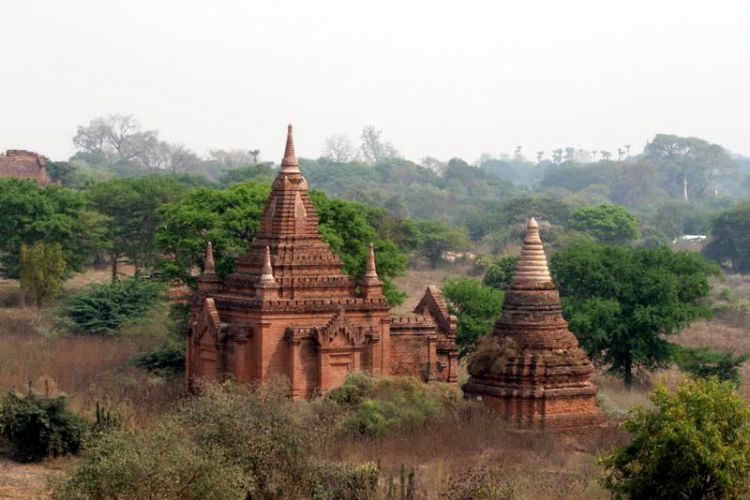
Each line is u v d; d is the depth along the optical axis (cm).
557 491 4712
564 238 17375
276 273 6706
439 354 7125
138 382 7275
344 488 4678
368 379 6325
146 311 9656
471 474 4897
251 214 8475
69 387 7119
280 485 4612
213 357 6681
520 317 6216
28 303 11288
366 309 6725
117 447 4247
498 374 6172
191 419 4772
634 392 7912
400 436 5759
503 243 18425
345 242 8938
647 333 8694
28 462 5609
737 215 18012
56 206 12344
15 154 17838
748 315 12406
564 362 6162
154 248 13050
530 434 5934
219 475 4212
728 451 4303
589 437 6059
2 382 7156
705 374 8531
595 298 8862
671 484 4366
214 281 7038
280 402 5016
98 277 13612
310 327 6562
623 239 18612
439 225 17412
